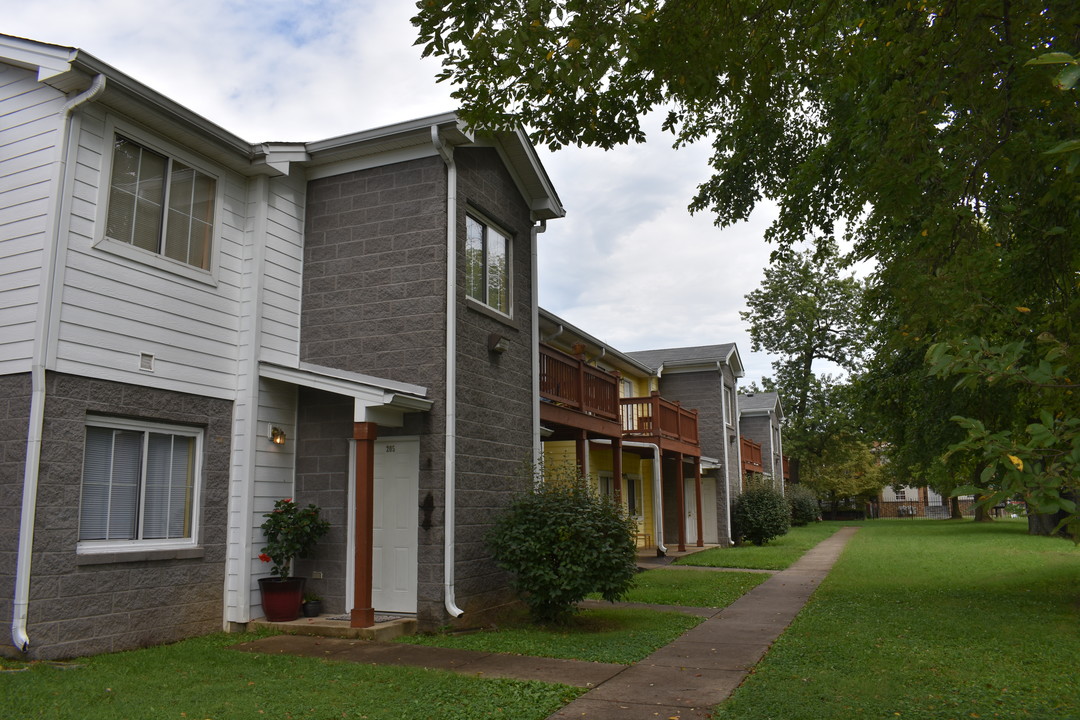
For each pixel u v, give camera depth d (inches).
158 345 331.3
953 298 185.9
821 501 1979.6
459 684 247.6
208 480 351.9
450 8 207.3
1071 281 210.5
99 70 295.7
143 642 312.0
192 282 351.3
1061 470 101.7
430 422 370.6
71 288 294.8
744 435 1494.8
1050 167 191.5
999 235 227.8
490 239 435.2
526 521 375.2
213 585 349.4
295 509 375.9
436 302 378.3
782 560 751.1
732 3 233.5
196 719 208.7
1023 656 292.7
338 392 357.7
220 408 361.7
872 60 258.2
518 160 449.1
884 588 512.4
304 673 264.4
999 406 404.2
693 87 251.6
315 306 405.1
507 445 423.8
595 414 583.8
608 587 360.5
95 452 305.6
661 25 234.4
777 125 548.7
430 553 359.9
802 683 251.4
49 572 279.0
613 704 228.1
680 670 273.7
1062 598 447.5
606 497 390.9
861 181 325.4
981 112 212.7
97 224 307.1
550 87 241.1
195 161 358.9
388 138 387.9
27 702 219.1
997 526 1338.6
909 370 500.1
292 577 375.9
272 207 393.1
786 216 522.3
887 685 246.8
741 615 409.7
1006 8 191.3
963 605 426.9
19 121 308.3
